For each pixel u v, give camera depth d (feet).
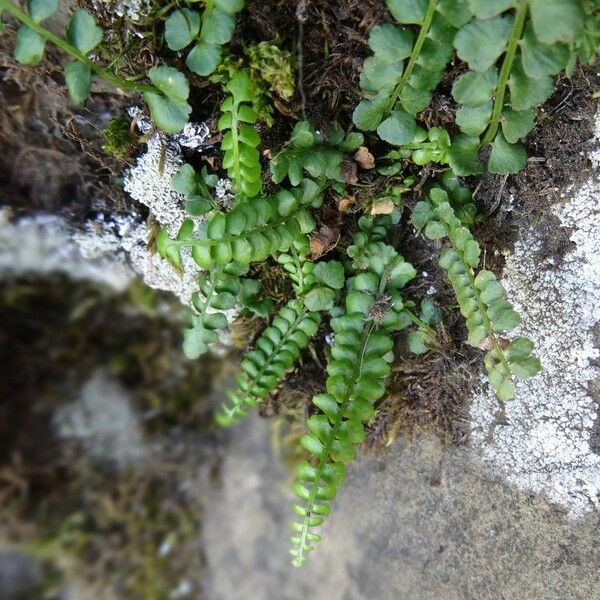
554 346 0.41
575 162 0.38
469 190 0.41
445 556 0.48
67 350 0.61
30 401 0.63
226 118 0.38
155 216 0.48
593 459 0.40
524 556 0.44
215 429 0.63
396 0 0.33
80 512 0.66
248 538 0.65
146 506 0.66
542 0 0.28
